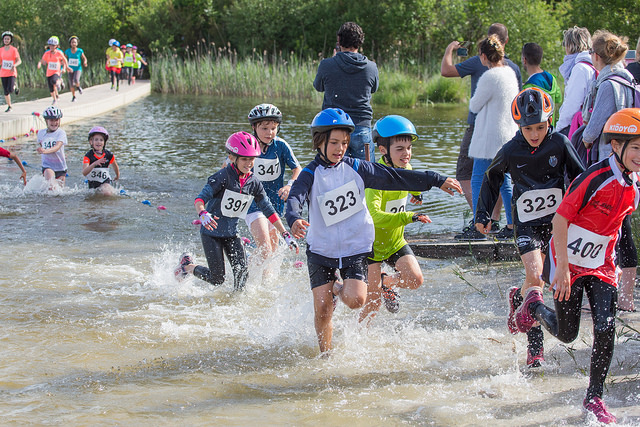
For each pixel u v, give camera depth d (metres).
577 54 7.04
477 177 7.19
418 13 36.00
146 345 4.68
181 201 9.66
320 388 4.00
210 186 5.73
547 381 4.04
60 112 10.16
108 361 4.39
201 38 43.34
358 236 4.46
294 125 18.48
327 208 4.41
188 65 32.62
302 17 40.06
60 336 4.79
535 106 4.15
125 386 4.01
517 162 4.33
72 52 21.84
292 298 5.70
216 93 31.05
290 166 6.53
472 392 3.91
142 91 29.84
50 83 20.72
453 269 6.50
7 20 41.97
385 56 36.47
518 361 4.38
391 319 5.24
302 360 4.45
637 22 23.00
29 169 11.91
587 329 4.88
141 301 5.64
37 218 8.48
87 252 7.05
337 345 4.70
